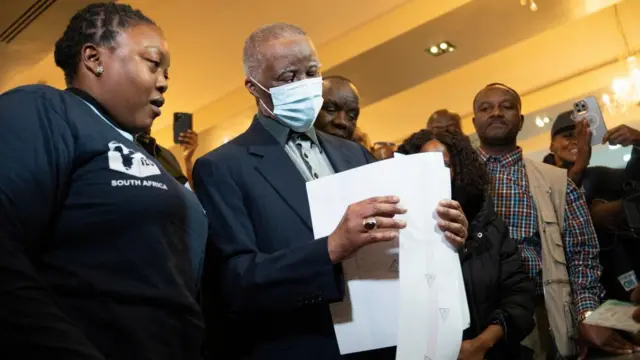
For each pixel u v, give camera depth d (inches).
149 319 43.1
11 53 182.7
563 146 123.8
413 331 52.9
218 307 60.5
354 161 69.4
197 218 51.8
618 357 81.9
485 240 81.1
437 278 55.1
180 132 130.9
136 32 51.1
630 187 107.2
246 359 58.4
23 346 34.7
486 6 185.3
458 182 86.4
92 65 49.6
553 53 232.1
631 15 206.4
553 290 89.9
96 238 43.2
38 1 156.9
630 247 100.9
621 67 235.3
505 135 102.1
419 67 218.5
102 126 46.9
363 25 206.4
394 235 51.6
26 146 40.5
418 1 195.5
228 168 62.0
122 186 44.8
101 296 41.9
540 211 94.8
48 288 37.7
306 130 67.0
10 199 38.5
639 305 76.5
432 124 134.8
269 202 60.0
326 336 56.5
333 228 56.2
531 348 86.7
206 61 217.9
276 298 53.7
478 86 256.1
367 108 268.1
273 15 194.1
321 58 221.9
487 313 76.9
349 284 55.9
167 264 45.3
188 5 181.9
